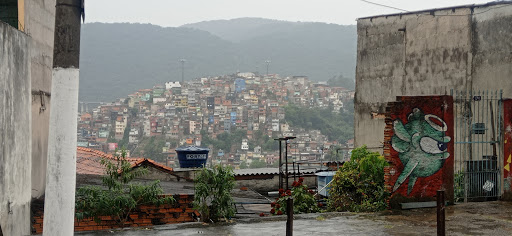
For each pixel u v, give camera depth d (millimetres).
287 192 11516
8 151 7762
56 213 5020
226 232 8664
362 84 19391
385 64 18312
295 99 160750
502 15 13781
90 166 13891
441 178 10961
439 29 15898
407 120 10750
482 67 14352
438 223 7453
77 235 8422
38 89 11195
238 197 13938
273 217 10000
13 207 8023
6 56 7664
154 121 130500
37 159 10859
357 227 9062
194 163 16750
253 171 19297
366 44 19203
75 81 5078
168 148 110000
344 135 119938
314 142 99750
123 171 9789
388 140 10711
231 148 113250
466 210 10516
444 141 10984
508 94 13461
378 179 11312
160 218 10633
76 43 5086
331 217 9992
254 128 125500
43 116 11625
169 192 11523
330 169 18672
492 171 11750
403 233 8617
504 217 9859
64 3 5035
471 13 14766
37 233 9453
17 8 10219
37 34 11430
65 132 5035
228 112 142375
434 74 16078
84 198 9148
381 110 18469
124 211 10055
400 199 10703
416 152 10797
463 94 14812
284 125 125000
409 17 17234
